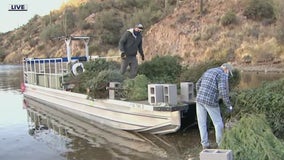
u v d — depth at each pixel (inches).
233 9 1537.9
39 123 487.8
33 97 734.5
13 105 658.2
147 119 381.1
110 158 313.7
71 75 580.4
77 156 325.1
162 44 1617.9
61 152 341.1
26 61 787.4
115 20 2258.9
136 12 2241.6
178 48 1533.0
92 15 2488.9
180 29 1579.7
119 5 2576.3
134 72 506.3
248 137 229.3
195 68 463.5
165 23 1669.5
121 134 403.5
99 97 446.6
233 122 314.3
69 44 642.8
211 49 1373.0
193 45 1470.2
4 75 1493.6
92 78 488.4
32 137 408.2
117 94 430.6
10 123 494.0
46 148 357.7
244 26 1432.1
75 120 497.0
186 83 387.5
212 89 296.2
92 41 2151.8
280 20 1285.7
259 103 316.8
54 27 2709.2
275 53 1209.4
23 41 3353.8
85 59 660.1
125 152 330.3
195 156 299.1
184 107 357.4
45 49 2652.6
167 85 362.0
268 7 1461.6
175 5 1886.1
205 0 1664.6
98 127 446.3
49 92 631.8
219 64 449.1
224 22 1467.8
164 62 524.4
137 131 402.6
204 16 1576.0
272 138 234.5
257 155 219.1
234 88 422.3
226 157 196.1
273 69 1071.0
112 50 1983.3
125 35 498.6
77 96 511.8
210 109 298.2
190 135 379.6
